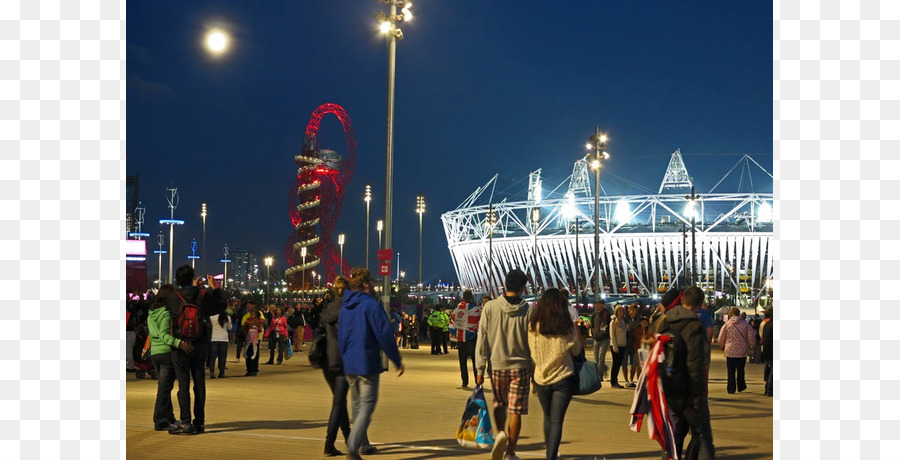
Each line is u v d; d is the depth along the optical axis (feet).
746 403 60.18
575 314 48.83
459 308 69.82
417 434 42.06
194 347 40.32
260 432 41.19
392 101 90.89
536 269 592.19
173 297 40.70
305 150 389.80
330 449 34.58
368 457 35.09
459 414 50.85
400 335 154.10
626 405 57.67
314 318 62.75
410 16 90.74
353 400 33.30
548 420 31.96
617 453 36.63
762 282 557.33
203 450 35.58
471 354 69.46
